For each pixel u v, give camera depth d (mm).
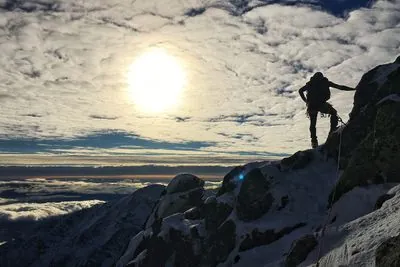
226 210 15469
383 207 8438
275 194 13703
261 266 11555
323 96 14500
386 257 5754
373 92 14039
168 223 18047
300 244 9109
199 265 14797
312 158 14750
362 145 11750
